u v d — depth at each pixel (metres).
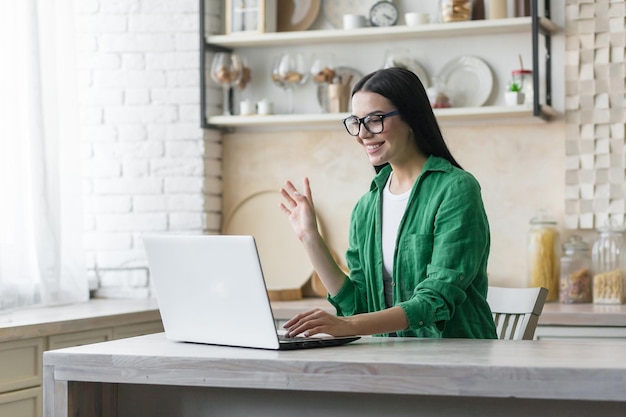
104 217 5.06
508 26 4.56
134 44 5.03
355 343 2.49
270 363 2.14
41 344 3.61
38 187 4.36
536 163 4.74
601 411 2.10
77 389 2.37
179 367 2.22
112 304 4.59
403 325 2.48
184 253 2.40
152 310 4.32
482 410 2.19
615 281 4.46
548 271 4.57
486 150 4.81
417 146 2.82
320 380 2.10
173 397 2.47
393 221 2.84
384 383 2.06
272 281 5.10
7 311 4.02
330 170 5.06
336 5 5.03
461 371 2.01
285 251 5.11
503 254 4.78
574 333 4.07
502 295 3.11
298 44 5.09
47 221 4.38
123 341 2.56
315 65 4.85
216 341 2.42
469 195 2.65
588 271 4.56
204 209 5.01
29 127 4.36
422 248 2.71
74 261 4.64
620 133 4.60
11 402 3.43
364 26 4.85
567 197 4.66
